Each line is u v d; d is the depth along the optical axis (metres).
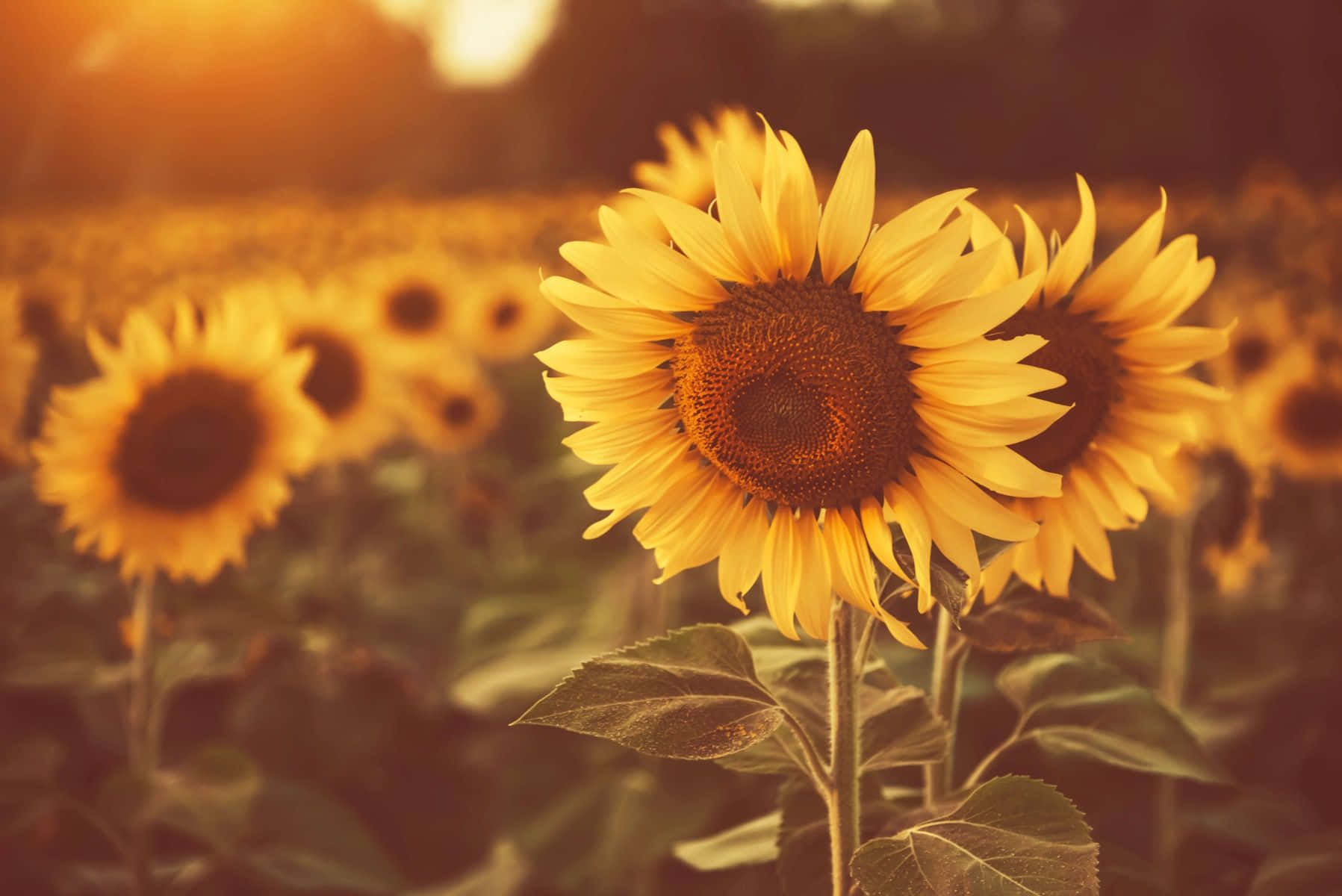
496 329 9.79
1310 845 2.96
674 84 56.41
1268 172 28.45
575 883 4.44
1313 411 5.41
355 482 7.36
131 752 4.03
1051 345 2.23
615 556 7.21
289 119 52.16
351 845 3.88
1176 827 3.84
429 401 8.16
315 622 5.63
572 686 1.90
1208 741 4.37
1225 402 2.26
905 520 1.92
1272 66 50.47
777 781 4.43
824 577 1.98
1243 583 5.30
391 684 5.46
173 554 3.94
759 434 1.94
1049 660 2.55
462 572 7.82
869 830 2.21
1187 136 51.12
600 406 2.04
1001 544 2.02
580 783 4.80
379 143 56.97
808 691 2.30
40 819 3.56
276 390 4.07
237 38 44.66
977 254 1.83
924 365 1.89
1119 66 53.88
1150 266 2.25
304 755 5.13
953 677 2.43
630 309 1.99
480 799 5.37
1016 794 1.81
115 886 4.02
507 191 50.84
